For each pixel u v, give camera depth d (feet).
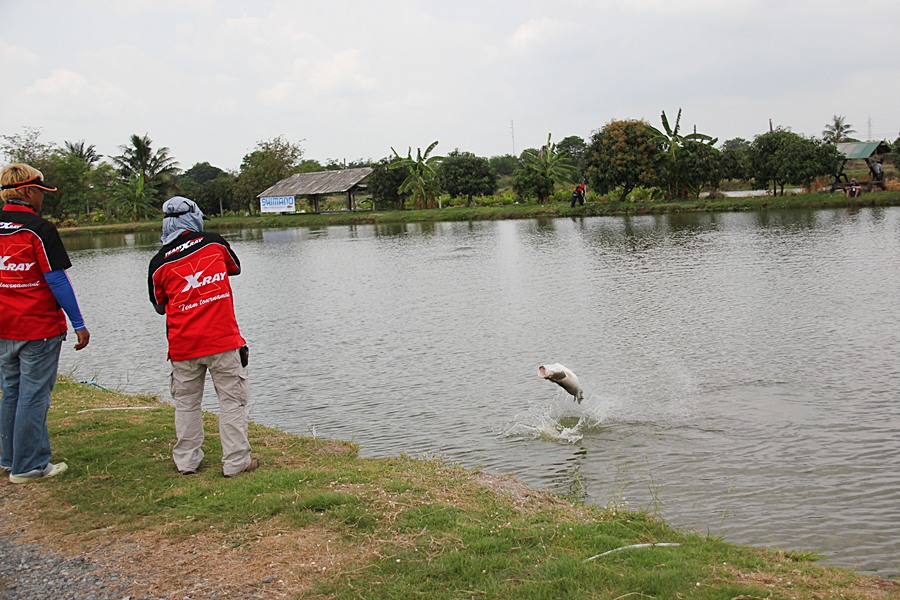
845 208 156.15
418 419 36.94
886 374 39.73
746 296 63.62
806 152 171.63
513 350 50.06
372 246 143.64
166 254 21.54
